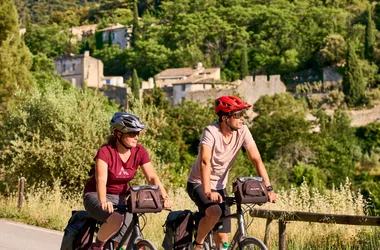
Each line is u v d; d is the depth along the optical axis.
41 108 46.44
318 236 21.25
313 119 198.75
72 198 39.25
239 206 13.41
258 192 13.29
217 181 14.42
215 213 13.71
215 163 14.22
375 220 16.67
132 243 13.47
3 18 87.88
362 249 19.81
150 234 23.42
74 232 14.63
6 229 26.38
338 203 24.44
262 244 12.63
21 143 44.44
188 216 14.63
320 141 155.62
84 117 45.41
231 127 14.02
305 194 25.25
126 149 13.98
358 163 163.88
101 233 13.77
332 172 140.38
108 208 13.38
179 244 14.56
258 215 19.02
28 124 46.56
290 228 21.77
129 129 13.66
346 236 21.00
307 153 151.25
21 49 89.38
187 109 179.88
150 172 14.08
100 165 13.73
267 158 155.88
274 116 168.38
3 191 45.84
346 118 187.38
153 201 13.23
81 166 44.12
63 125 44.97
